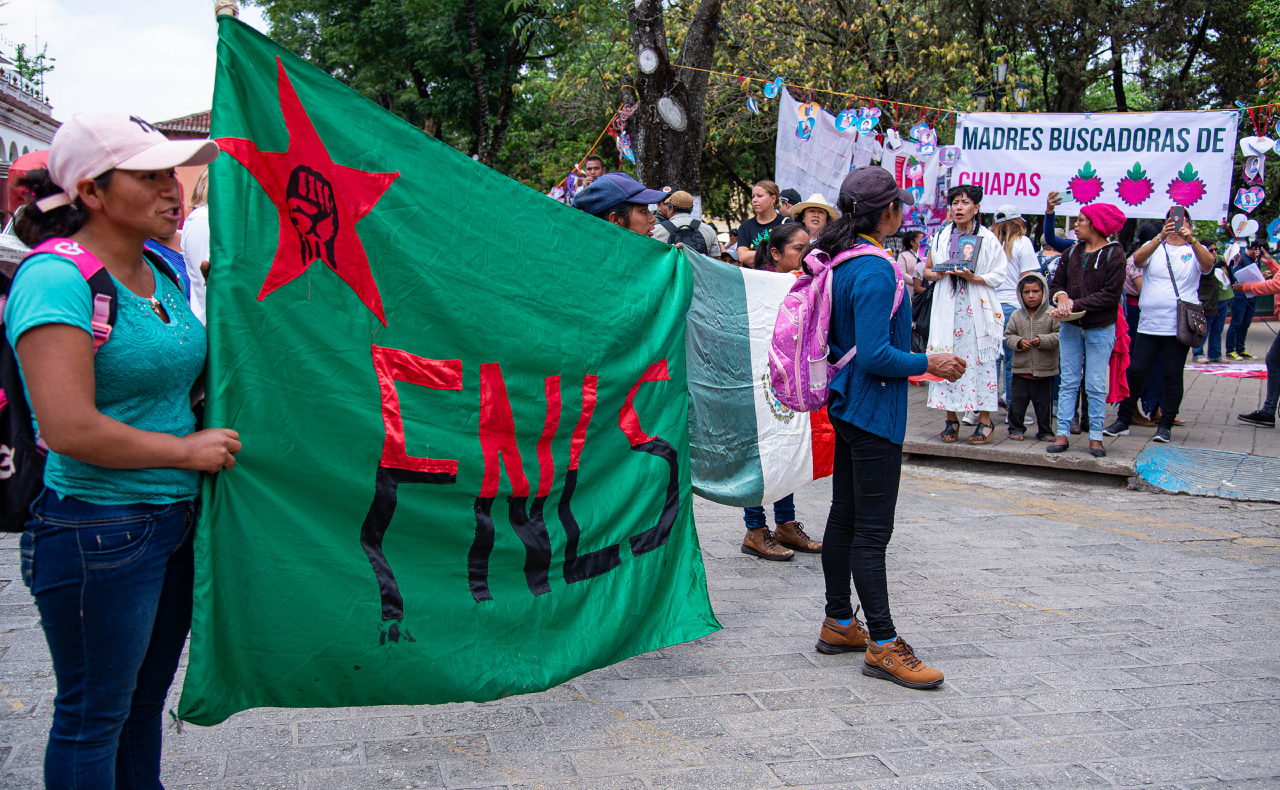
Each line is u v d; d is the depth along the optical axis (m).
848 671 3.53
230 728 2.94
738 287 4.26
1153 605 4.29
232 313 2.18
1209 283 11.98
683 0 15.40
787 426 4.43
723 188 27.00
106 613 1.87
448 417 2.80
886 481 3.42
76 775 1.89
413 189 2.72
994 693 3.32
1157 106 21.72
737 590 4.48
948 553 5.13
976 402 7.53
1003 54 16.00
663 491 3.67
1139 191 9.01
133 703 2.11
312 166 2.43
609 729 3.00
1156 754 2.87
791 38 14.65
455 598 2.79
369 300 2.58
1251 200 9.02
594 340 3.36
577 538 3.25
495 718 3.07
